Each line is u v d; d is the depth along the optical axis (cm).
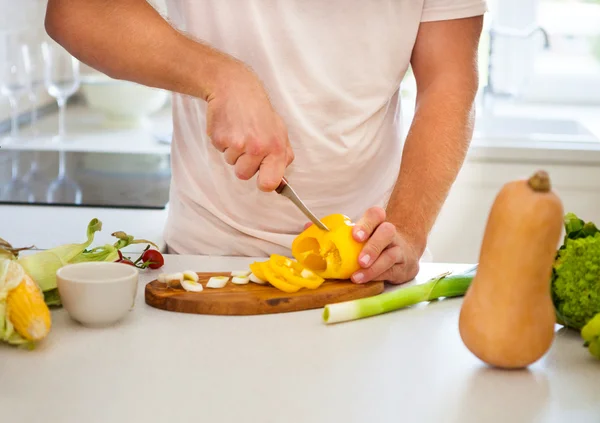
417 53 154
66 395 85
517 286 90
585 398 88
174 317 108
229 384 89
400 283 125
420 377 91
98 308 102
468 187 235
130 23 128
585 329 95
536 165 234
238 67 125
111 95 263
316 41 147
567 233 105
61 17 131
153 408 83
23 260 108
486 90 268
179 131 157
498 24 266
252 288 115
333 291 114
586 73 276
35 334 95
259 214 154
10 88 246
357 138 154
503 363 92
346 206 158
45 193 196
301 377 91
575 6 270
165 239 161
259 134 118
